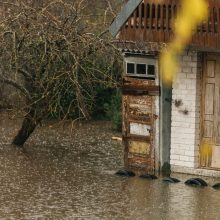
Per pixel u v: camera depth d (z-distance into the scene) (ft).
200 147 78.74
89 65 88.63
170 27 76.02
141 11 77.00
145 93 79.82
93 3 105.50
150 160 80.28
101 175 79.46
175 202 69.92
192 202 70.13
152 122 79.82
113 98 112.16
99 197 71.00
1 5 94.58
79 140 98.78
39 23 84.43
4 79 88.33
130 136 81.30
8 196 70.59
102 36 90.07
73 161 85.81
